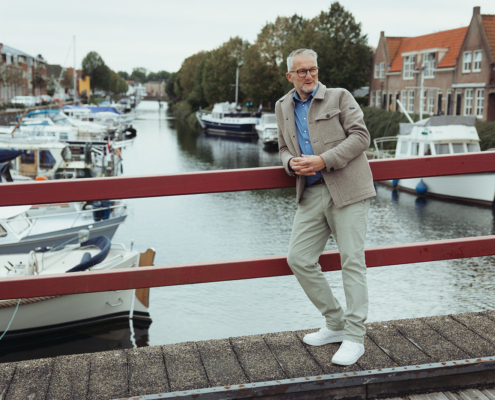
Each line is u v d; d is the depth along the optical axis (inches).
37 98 2630.4
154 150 1397.6
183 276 97.9
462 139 725.9
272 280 375.6
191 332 296.5
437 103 1525.6
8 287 92.4
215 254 458.3
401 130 789.9
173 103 5027.1
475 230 562.9
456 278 375.9
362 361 97.3
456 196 732.0
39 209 452.1
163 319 313.1
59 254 313.6
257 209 657.6
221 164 1130.7
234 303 333.7
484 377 95.7
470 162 106.6
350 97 94.6
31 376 94.3
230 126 2004.2
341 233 96.7
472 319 116.9
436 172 105.6
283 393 89.4
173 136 1903.3
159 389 89.7
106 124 1675.7
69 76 4082.2
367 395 92.2
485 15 1341.0
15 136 767.7
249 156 1290.6
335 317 104.0
